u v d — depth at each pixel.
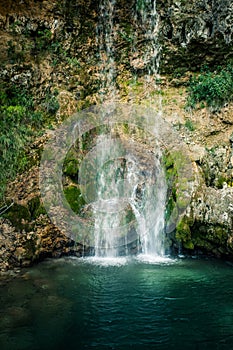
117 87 10.54
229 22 9.53
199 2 9.46
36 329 5.39
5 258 7.69
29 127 8.91
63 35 9.68
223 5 9.41
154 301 6.27
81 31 9.82
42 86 9.40
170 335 5.32
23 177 8.43
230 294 6.55
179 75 10.47
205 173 9.15
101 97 10.32
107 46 10.20
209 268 7.87
